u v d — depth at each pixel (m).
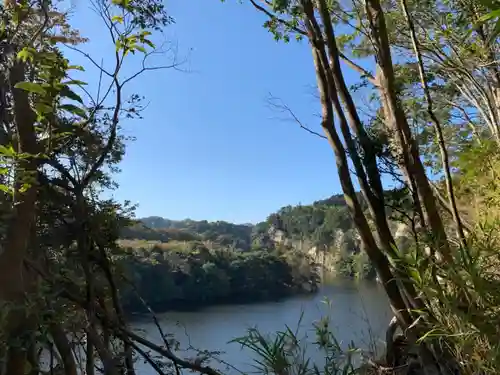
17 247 2.82
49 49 3.47
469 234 3.71
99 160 4.06
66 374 3.70
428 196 3.50
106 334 4.26
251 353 3.22
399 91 3.88
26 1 3.12
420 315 3.06
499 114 6.56
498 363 2.36
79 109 3.20
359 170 3.76
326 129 3.89
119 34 3.77
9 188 2.84
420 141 4.23
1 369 2.75
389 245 3.49
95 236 4.43
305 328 3.35
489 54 5.91
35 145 3.03
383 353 4.06
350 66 5.68
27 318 2.89
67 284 4.16
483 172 5.31
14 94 3.00
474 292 2.60
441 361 2.97
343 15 5.60
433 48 6.20
